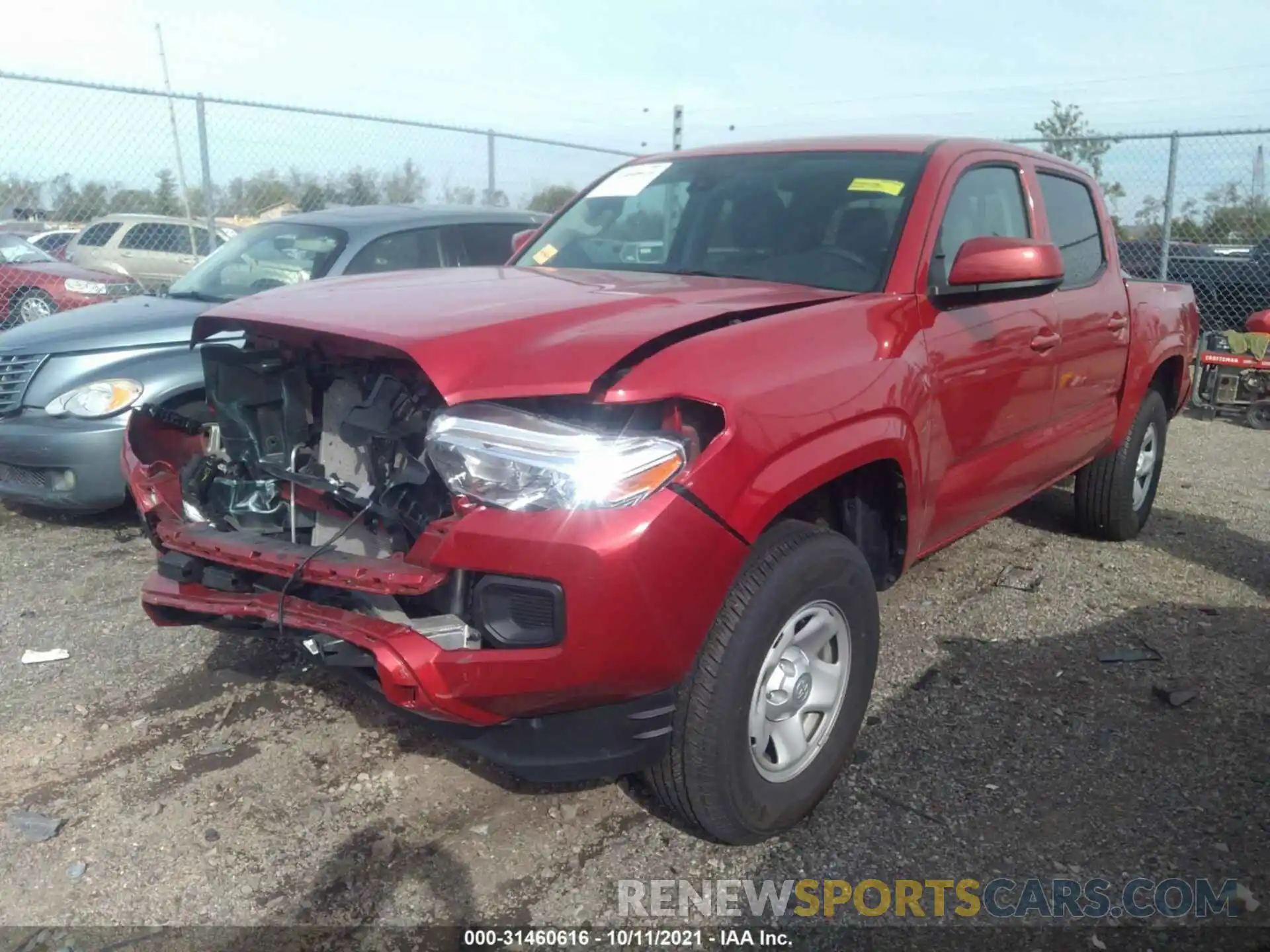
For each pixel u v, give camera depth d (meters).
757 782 2.70
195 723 3.47
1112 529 5.35
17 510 5.85
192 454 3.26
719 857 2.82
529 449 2.30
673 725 2.56
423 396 2.56
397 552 2.62
